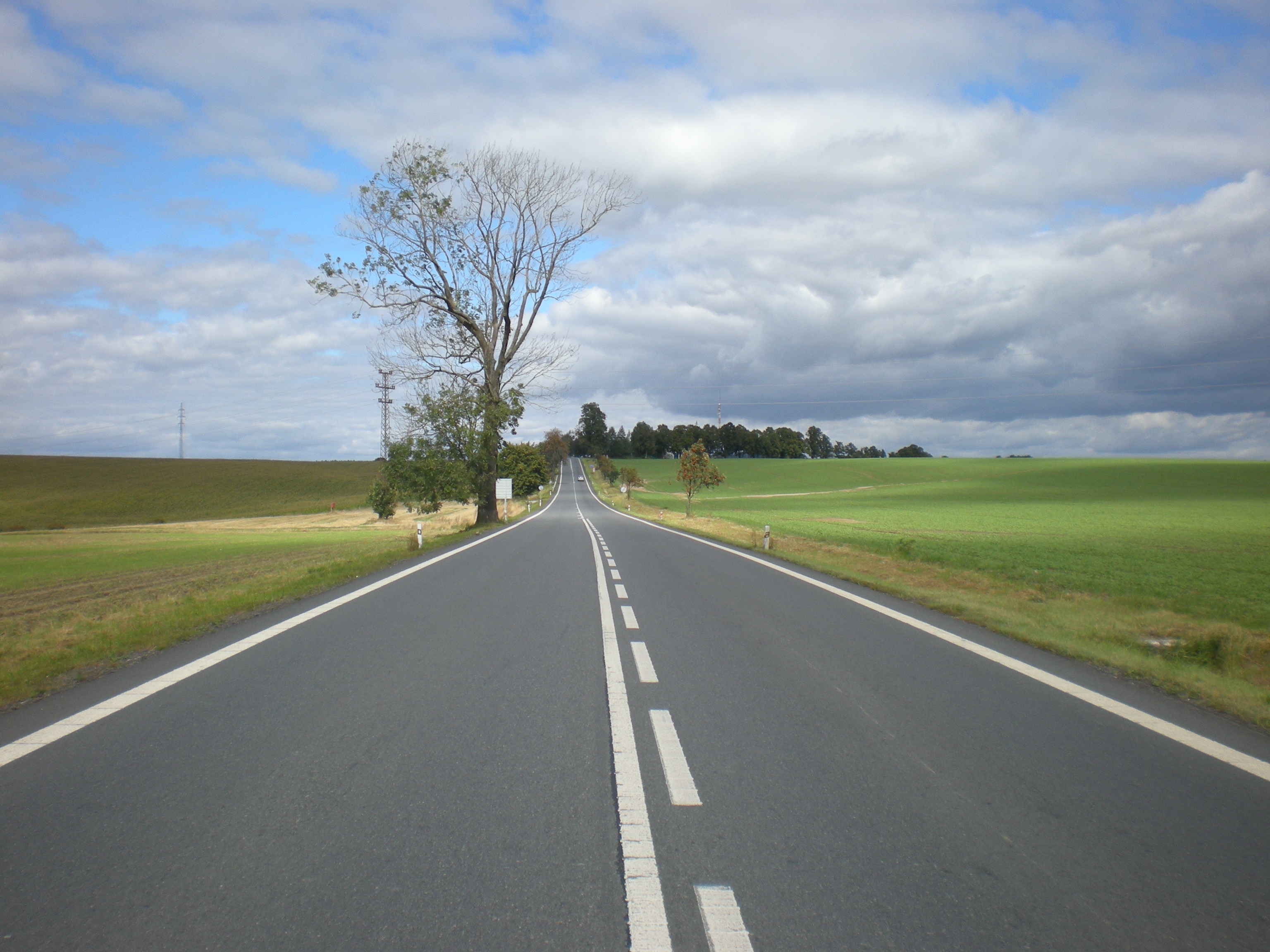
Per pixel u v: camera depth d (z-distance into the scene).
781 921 2.87
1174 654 8.43
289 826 3.64
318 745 4.81
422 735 5.04
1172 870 3.30
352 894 3.03
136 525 68.44
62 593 17.16
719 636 8.62
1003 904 3.01
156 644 7.99
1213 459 124.38
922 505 75.12
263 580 15.16
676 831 3.64
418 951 2.65
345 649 7.79
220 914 2.87
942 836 3.62
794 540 28.48
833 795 4.09
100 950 2.64
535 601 11.23
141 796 3.98
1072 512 61.59
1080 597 15.04
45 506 82.69
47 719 5.36
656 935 2.76
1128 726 5.39
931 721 5.45
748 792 4.13
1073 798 4.09
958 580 16.98
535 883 3.14
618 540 25.88
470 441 35.00
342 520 67.44
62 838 3.49
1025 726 5.34
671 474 157.75
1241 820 3.82
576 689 6.26
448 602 11.07
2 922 2.80
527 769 4.45
